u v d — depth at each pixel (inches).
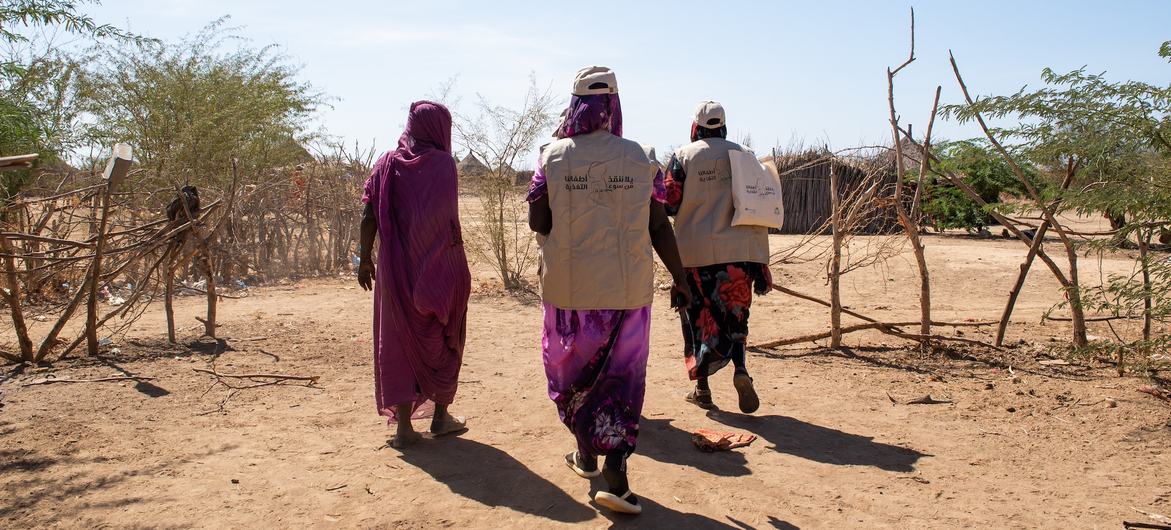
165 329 288.8
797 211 729.0
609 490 139.7
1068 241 238.4
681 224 193.2
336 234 452.8
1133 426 183.6
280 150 551.8
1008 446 173.5
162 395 205.8
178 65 514.0
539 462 163.8
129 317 309.6
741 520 138.3
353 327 298.7
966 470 160.4
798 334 291.1
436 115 164.9
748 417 193.9
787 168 735.7
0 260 246.2
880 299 378.3
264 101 537.0
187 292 375.9
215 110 507.2
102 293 355.6
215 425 183.5
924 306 257.9
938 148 261.6
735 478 156.5
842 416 194.9
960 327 296.5
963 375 230.5
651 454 169.3
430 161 162.6
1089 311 319.3
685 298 151.3
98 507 139.7
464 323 174.7
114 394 205.6
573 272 142.3
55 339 241.1
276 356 248.1
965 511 141.6
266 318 315.0
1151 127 197.2
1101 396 206.4
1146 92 197.8
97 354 245.3
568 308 143.5
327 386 217.2
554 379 148.8
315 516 138.4
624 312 142.8
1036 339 273.6
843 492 149.9
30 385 212.1
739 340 189.6
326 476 155.4
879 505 144.2
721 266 188.9
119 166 235.3
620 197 141.9
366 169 462.9
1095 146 206.5
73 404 196.5
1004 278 431.8
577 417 143.2
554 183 142.2
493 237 389.7
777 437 179.9
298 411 195.0
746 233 190.1
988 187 650.2
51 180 378.6
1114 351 211.2
